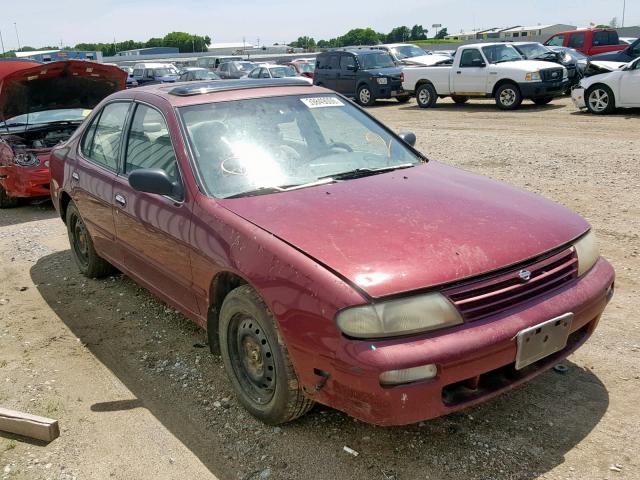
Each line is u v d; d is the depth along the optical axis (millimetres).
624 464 2746
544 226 3086
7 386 3727
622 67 13500
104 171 4594
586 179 7789
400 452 2916
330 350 2592
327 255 2754
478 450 2895
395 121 15594
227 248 3125
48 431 3146
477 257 2742
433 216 3064
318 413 3254
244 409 3338
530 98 16109
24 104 7699
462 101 18547
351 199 3277
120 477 2879
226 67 27062
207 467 2914
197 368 3828
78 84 7695
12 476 2926
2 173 8211
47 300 5094
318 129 4125
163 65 30125
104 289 5250
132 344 4219
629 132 11172
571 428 3016
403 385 2490
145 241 4004
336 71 20750
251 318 3078
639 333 3891
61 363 4000
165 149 3854
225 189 3482
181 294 3754
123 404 3484
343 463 2865
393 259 2699
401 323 2523
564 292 2910
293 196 3363
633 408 3148
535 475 2713
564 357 2992
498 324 2639
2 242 6887
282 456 2941
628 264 4977
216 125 3836
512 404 3238
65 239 6887
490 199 3352
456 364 2527
